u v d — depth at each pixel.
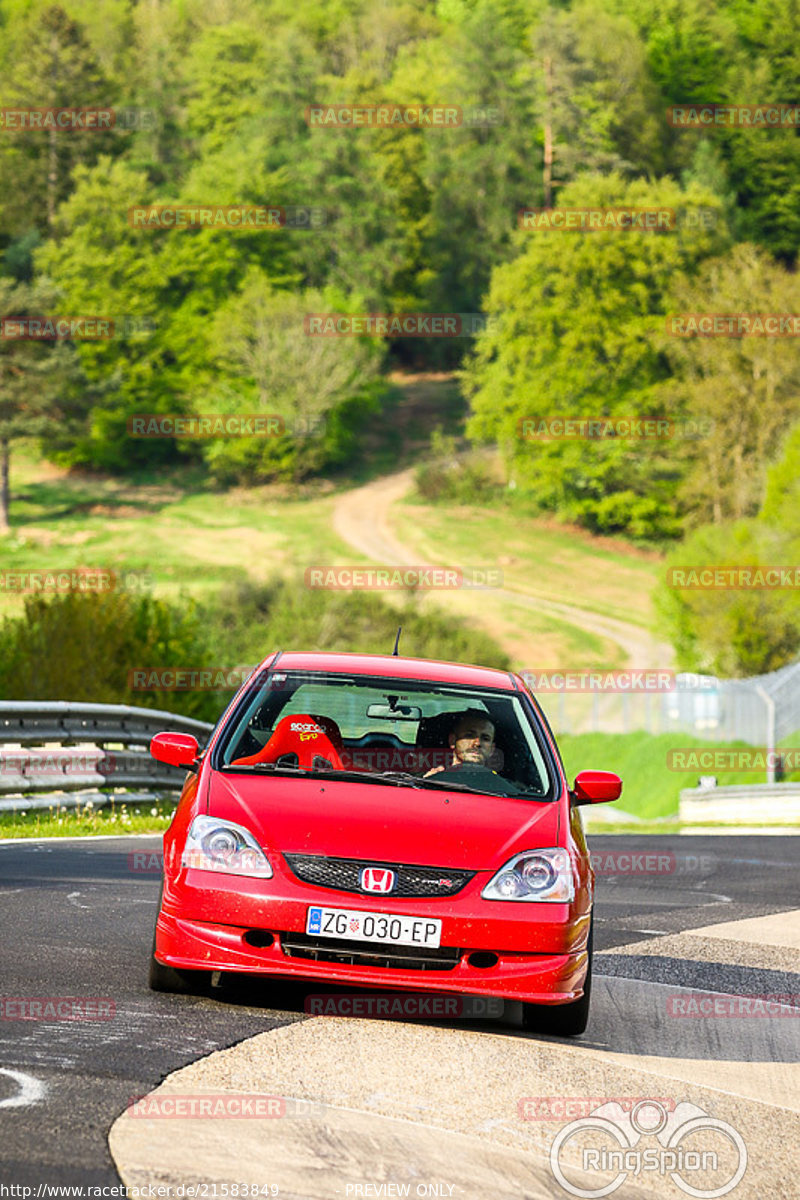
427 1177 15.12
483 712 26.28
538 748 25.88
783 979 30.70
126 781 62.72
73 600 78.88
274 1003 22.80
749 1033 24.78
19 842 47.25
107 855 44.44
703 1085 20.75
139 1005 21.83
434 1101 18.03
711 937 36.44
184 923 21.92
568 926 22.03
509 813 23.48
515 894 21.94
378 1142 16.11
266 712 25.83
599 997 26.91
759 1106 19.92
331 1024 21.67
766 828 97.44
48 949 26.22
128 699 79.38
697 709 149.62
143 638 81.69
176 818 23.45
